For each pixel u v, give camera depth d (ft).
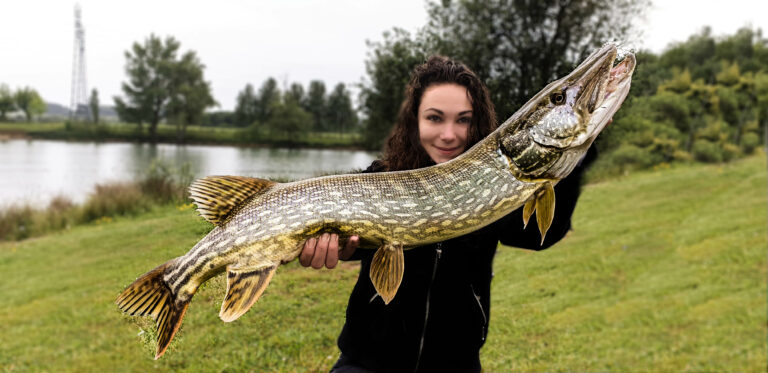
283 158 87.92
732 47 121.90
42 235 36.91
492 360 16.85
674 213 36.55
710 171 55.52
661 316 19.69
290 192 6.45
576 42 47.88
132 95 198.29
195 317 17.06
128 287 6.39
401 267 6.53
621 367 16.05
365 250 7.54
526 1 48.24
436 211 6.56
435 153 7.82
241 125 231.30
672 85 75.56
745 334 17.84
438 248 7.47
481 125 7.68
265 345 15.98
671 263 26.18
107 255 22.63
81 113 269.64
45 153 129.39
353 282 19.40
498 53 47.93
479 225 6.77
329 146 154.81
